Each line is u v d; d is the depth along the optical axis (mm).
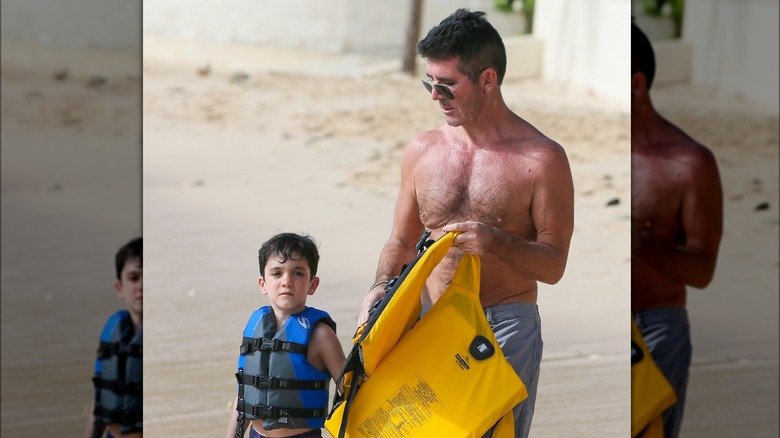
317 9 36781
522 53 35469
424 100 32500
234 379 14602
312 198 21641
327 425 9594
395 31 36812
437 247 9344
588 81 33594
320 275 17391
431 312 9672
